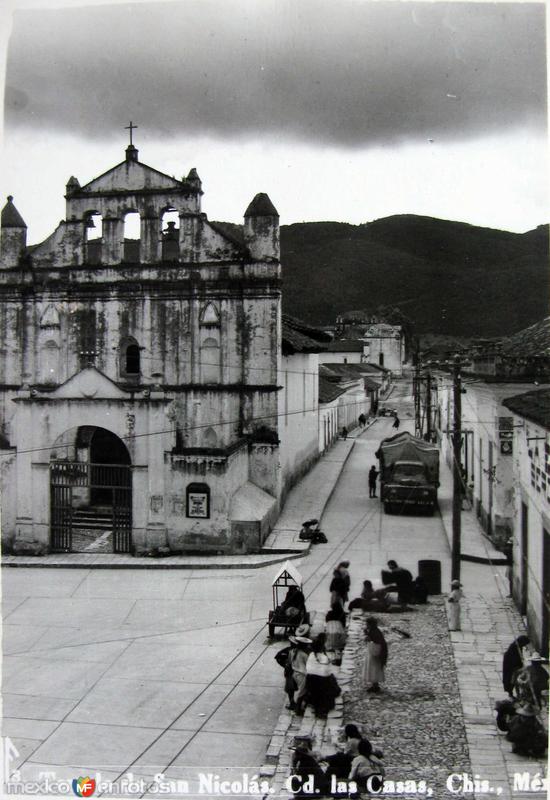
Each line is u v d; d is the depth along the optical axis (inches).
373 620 687.7
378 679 666.2
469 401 1348.4
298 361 1525.6
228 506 1133.1
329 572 1018.7
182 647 801.6
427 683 677.9
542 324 1215.6
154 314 1285.7
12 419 1328.7
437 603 896.3
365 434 2336.4
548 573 683.4
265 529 1162.6
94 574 1071.6
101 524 1244.5
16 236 1318.9
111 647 805.2
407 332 3880.4
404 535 1175.6
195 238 1269.7
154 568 1083.9
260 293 1253.1
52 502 1168.8
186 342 1277.1
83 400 1153.4
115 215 1293.1
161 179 1275.8
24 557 1149.7
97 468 1309.1
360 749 533.3
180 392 1277.1
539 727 552.7
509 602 890.1
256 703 673.6
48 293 1312.7
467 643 762.8
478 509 1256.8
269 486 1264.8
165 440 1142.3
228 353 1264.8
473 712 618.5
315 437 1771.7
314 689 634.8
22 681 722.2
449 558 1059.3
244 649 793.6
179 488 1141.1
